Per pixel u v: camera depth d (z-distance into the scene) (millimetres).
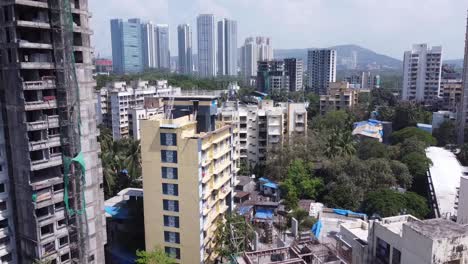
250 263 41969
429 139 112875
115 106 144500
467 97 121375
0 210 48312
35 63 45094
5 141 48062
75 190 49812
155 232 56188
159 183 54750
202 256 55219
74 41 49531
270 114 102250
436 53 192000
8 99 46281
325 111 171125
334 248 45875
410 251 35781
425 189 82750
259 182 91750
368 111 164000
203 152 54844
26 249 48969
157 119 55906
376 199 68125
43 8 46094
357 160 81688
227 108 106125
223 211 64000
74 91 48281
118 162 89250
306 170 86062
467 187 46688
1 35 45250
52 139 47656
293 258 41844
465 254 33719
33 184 46062
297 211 69062
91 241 52844
